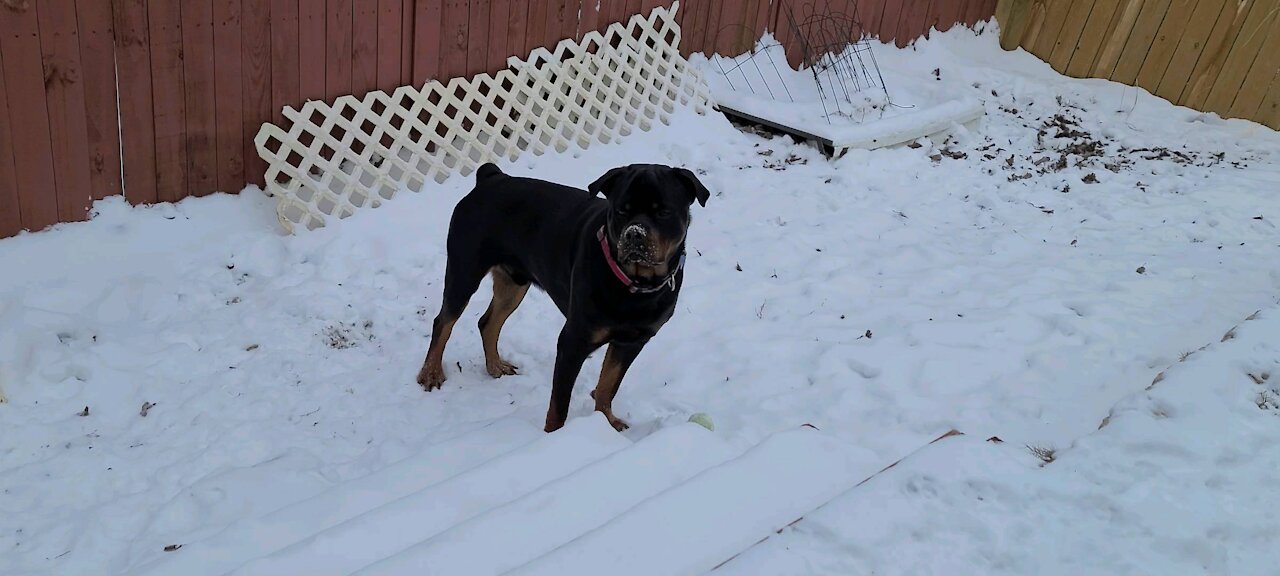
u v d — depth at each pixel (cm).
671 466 256
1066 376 389
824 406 367
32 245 422
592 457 275
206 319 408
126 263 434
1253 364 338
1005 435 345
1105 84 825
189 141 461
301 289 439
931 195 610
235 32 455
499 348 416
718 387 385
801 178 617
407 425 355
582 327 317
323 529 251
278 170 480
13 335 368
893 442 328
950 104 709
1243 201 605
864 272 493
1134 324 432
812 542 207
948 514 223
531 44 582
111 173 443
